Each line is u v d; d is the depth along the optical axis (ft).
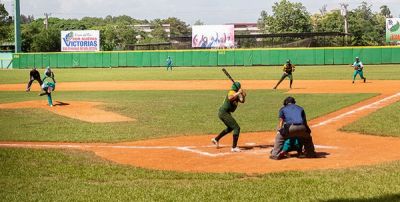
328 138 46.42
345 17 308.40
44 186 29.76
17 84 140.36
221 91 103.60
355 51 212.02
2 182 30.91
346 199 25.57
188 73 175.73
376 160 36.35
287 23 391.45
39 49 328.49
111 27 492.54
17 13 257.34
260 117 62.13
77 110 71.92
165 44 277.44
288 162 36.29
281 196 26.43
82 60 243.81
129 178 32.17
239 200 25.95
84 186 29.68
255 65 223.92
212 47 246.27
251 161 37.22
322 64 215.72
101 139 48.37
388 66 194.18
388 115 58.90
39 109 73.56
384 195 26.07
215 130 53.01
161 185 29.66
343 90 98.78
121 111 70.23
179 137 49.26
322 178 30.07
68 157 39.09
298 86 111.75
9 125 57.98
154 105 76.95
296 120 36.65
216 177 31.78
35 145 45.62
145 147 44.16
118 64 239.91
